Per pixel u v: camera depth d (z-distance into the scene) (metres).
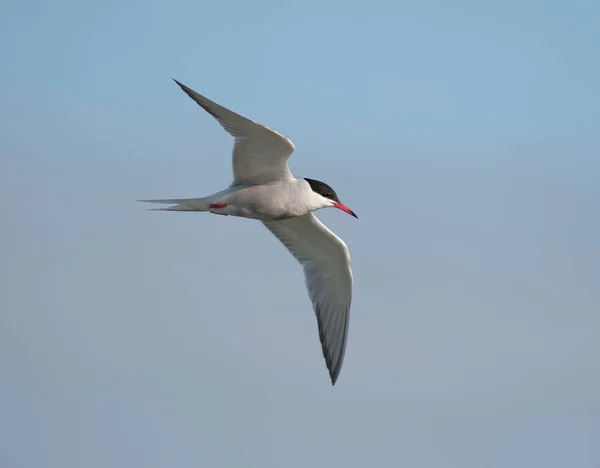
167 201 12.17
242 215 12.48
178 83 10.61
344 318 13.77
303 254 13.72
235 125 11.22
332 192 12.87
